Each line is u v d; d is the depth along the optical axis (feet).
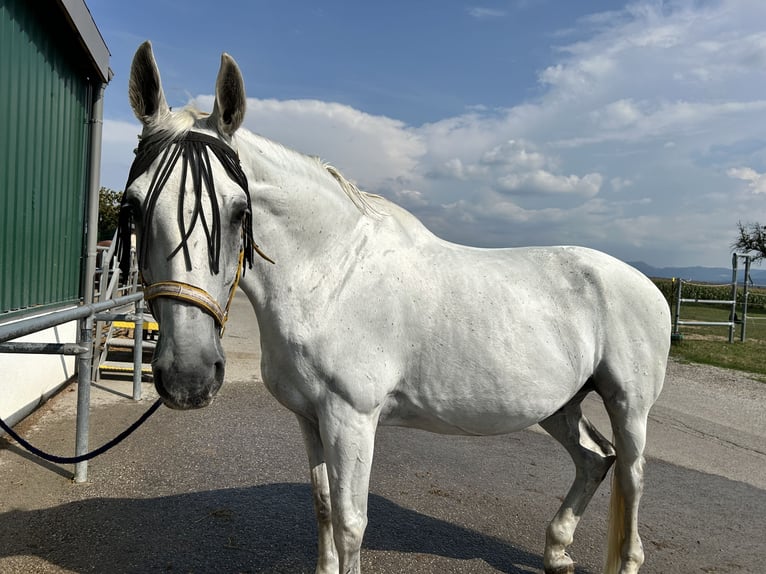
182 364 4.66
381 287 6.24
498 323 6.58
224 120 5.42
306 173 6.26
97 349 18.71
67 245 17.08
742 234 116.57
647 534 9.56
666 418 18.06
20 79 13.21
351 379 5.90
